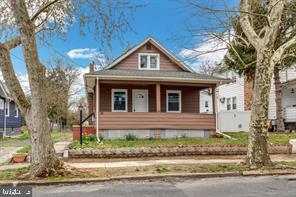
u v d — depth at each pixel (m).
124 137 19.06
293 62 22.27
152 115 19.55
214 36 12.66
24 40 9.08
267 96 10.83
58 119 41.91
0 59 9.21
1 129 31.05
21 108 9.54
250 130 11.07
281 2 10.78
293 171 10.53
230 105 32.56
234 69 24.09
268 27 10.84
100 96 21.56
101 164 12.18
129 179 9.62
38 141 9.44
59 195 7.60
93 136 18.45
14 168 11.32
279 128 23.94
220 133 19.92
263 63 10.79
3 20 10.68
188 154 14.85
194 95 22.92
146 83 19.95
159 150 14.59
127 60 22.47
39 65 9.34
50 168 9.51
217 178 9.88
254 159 10.87
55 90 37.59
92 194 7.66
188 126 19.91
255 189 8.09
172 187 8.45
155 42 22.69
